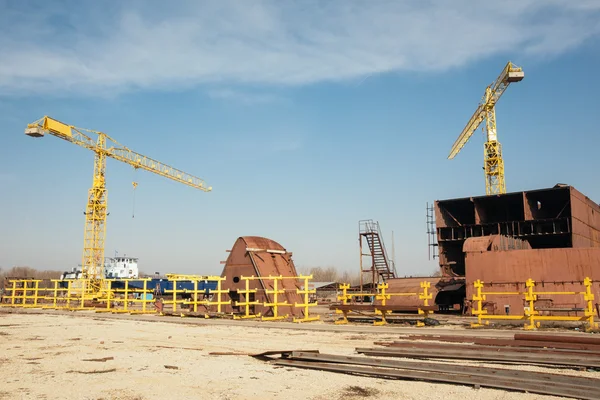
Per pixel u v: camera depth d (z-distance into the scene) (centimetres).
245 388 1036
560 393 941
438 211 4556
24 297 4438
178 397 962
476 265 3131
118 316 3212
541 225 4147
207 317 2964
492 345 1492
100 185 8812
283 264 3272
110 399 948
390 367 1181
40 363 1352
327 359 1261
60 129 8306
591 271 2814
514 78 8600
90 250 8412
